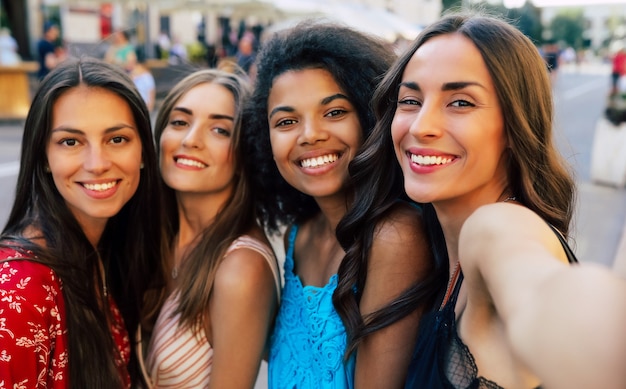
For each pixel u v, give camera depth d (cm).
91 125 156
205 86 182
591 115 1384
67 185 158
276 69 159
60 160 157
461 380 106
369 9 1209
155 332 182
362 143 156
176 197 197
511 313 75
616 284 64
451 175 113
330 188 157
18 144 919
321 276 168
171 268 195
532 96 112
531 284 74
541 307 69
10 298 136
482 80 110
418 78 116
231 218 179
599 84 2562
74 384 154
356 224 147
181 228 195
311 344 157
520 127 110
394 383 137
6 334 133
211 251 173
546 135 117
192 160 178
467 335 106
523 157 113
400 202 149
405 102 121
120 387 166
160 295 193
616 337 60
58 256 151
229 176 181
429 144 113
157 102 1043
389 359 137
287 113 157
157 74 1247
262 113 173
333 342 151
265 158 181
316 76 153
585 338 61
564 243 102
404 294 136
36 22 1608
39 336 141
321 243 174
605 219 558
